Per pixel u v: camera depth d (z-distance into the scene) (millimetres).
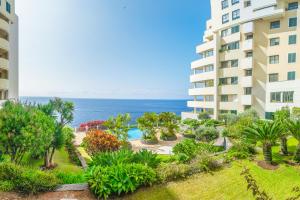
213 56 39219
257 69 34250
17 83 29281
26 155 16375
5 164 9289
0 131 11164
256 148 14844
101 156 11156
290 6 32344
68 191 9070
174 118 28906
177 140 27734
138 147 24125
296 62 31141
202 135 25031
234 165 11977
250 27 34500
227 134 21281
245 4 35656
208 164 11531
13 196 8359
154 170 10359
